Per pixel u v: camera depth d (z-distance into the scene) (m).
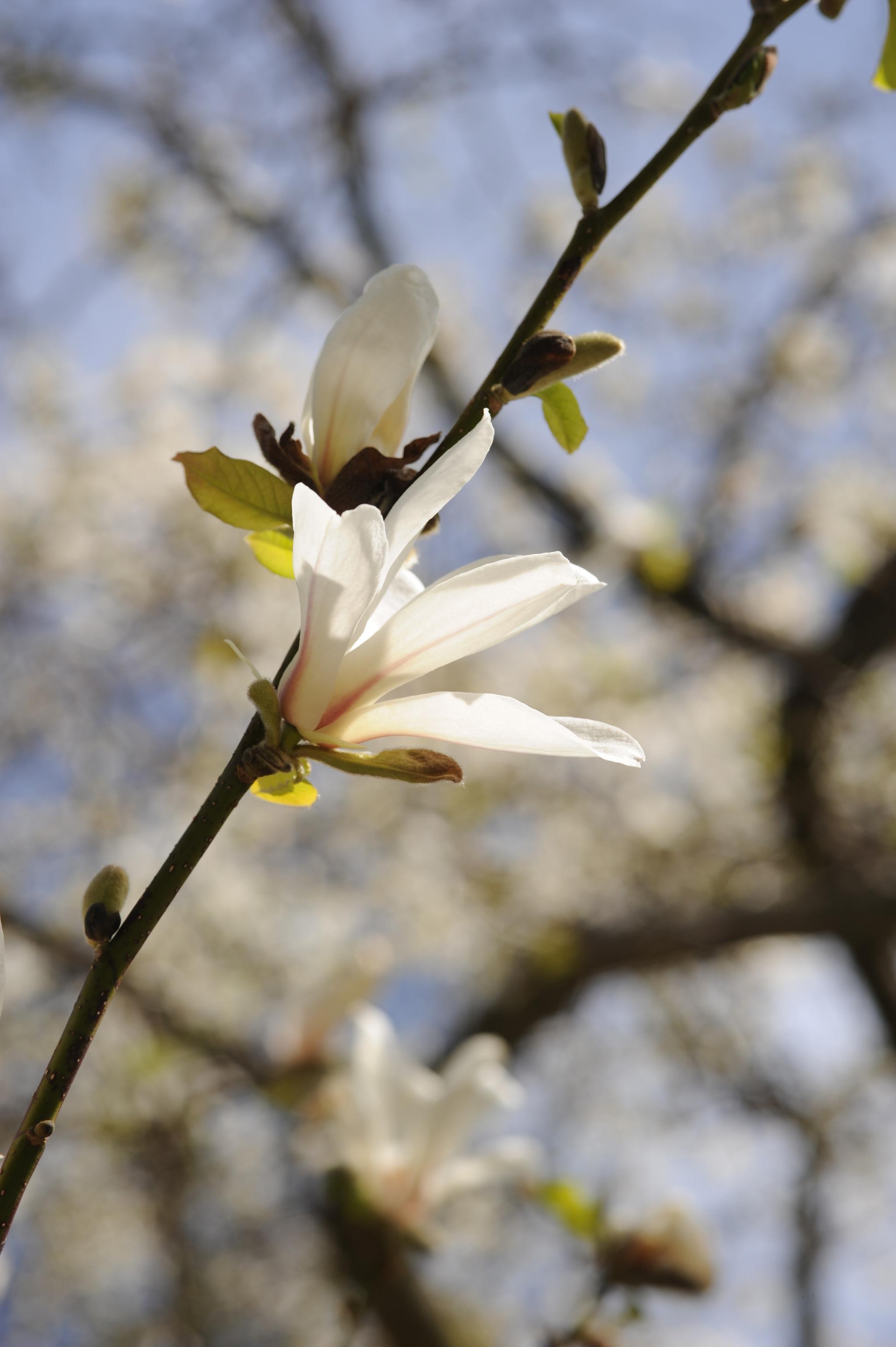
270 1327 7.16
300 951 8.15
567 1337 2.25
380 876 8.47
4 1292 1.12
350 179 7.88
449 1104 2.81
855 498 8.16
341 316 1.23
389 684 1.12
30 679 7.41
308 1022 3.51
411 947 8.59
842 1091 8.61
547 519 8.77
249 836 8.02
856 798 7.79
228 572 7.18
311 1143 4.42
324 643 1.07
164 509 7.23
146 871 7.49
